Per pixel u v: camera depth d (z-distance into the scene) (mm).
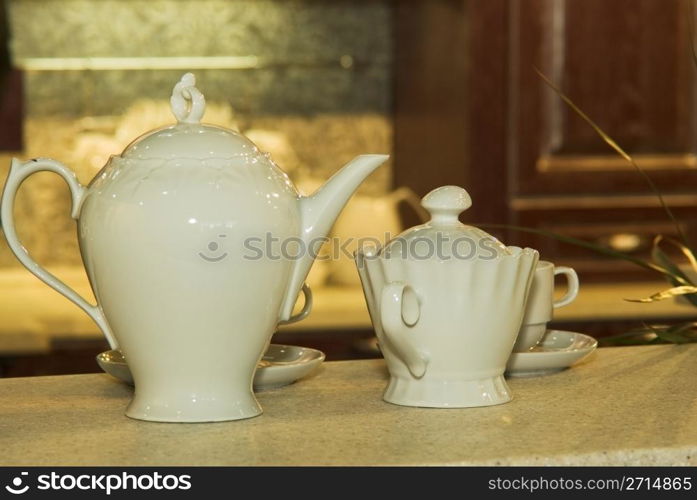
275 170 814
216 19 2857
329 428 790
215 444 745
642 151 2523
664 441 742
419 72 2707
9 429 793
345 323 2279
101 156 2791
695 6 2510
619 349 1127
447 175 2523
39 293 2652
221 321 784
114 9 2809
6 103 2539
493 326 848
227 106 2873
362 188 2928
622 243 2514
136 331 792
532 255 861
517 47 2408
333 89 2928
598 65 2475
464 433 769
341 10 2918
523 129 2432
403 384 875
